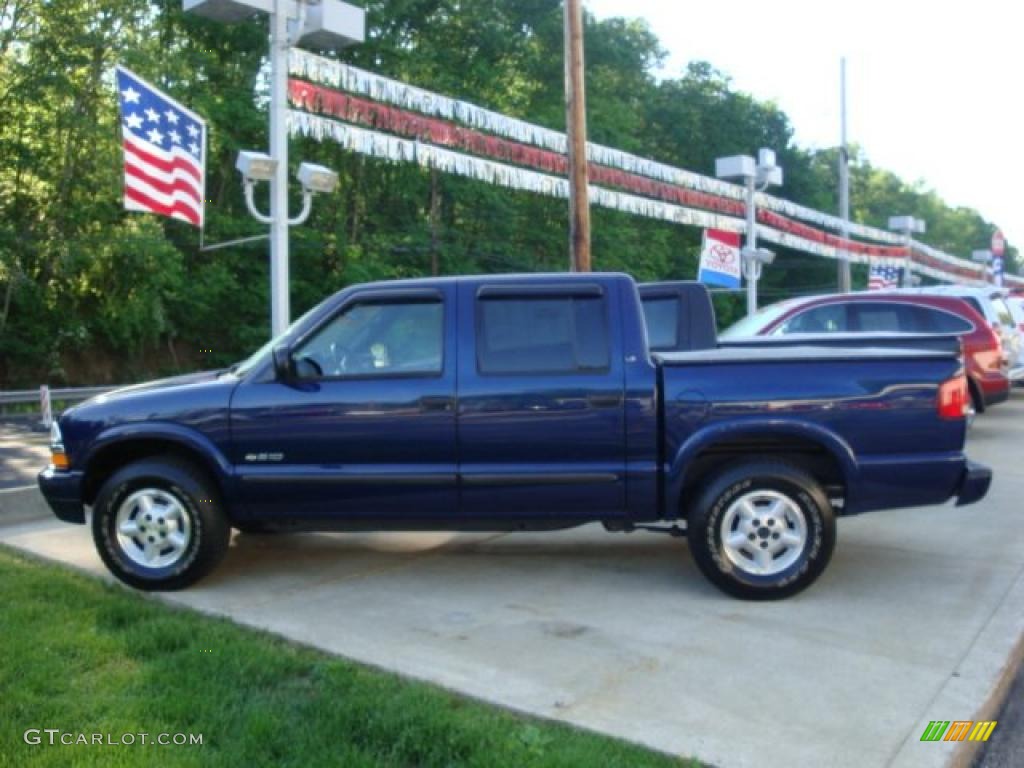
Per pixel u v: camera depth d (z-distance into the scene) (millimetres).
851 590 5508
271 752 3361
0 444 12047
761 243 49719
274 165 10023
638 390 5258
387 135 12609
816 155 55344
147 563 5473
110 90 23156
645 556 6328
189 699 3766
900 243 34531
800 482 5207
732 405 5227
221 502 5555
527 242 34469
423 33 31766
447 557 6324
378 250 29250
